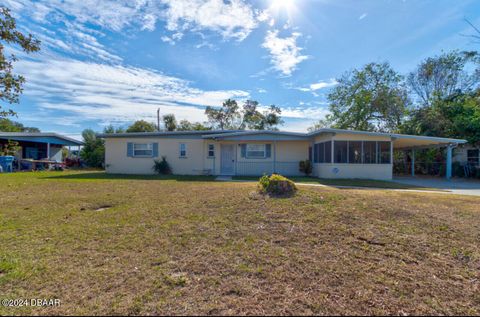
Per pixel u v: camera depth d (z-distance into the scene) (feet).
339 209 15.79
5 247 10.36
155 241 11.14
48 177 40.52
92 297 6.94
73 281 7.76
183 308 6.50
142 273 8.30
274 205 16.99
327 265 8.91
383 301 6.84
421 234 11.90
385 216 14.53
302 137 46.57
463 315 6.32
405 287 7.54
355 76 76.23
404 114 65.00
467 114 48.75
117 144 50.19
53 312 6.30
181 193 23.21
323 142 43.45
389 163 40.55
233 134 45.47
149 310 6.40
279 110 107.14
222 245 10.71
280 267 8.75
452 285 7.71
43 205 18.35
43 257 9.44
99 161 67.72
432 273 8.41
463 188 30.09
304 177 43.96
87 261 9.14
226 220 14.21
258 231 12.43
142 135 49.67
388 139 40.78
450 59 67.56
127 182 33.24
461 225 13.15
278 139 45.98
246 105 110.01
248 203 17.76
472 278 8.13
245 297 7.00
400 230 12.41
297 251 10.11
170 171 49.55
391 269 8.65
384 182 35.50
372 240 11.20
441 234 11.91
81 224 13.61
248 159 49.67
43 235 11.84
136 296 7.00
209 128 108.99
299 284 7.68
